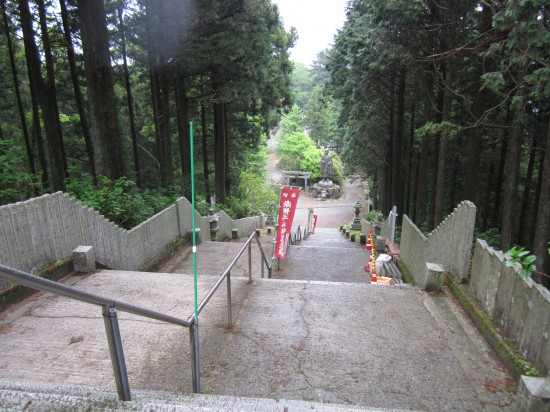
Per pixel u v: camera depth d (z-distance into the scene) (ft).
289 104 65.98
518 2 18.86
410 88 52.85
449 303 16.05
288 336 13.37
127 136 74.59
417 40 35.32
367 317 14.96
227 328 13.87
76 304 14.94
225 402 6.28
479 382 10.76
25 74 61.46
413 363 11.73
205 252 32.19
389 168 65.62
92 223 20.07
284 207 31.86
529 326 10.73
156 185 59.36
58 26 48.85
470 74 40.22
